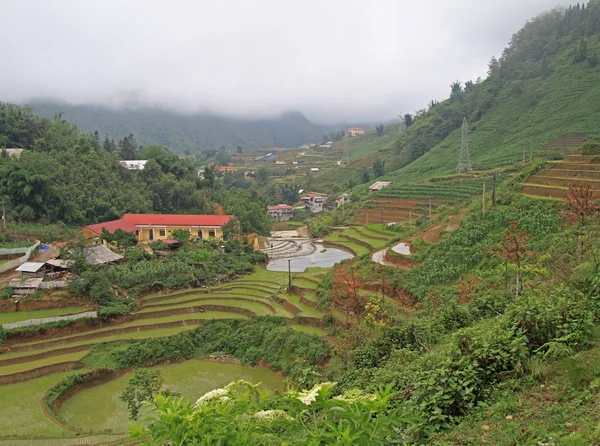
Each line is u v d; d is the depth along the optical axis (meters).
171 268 49.62
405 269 40.03
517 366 10.57
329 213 102.81
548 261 24.42
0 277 44.25
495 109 121.69
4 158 62.25
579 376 9.36
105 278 43.06
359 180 131.75
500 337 11.30
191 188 80.88
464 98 141.75
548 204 37.72
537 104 110.19
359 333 27.78
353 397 7.32
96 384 33.50
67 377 32.53
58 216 61.38
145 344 37.56
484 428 9.09
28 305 40.00
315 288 45.19
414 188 84.94
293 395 6.97
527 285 20.58
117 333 39.50
